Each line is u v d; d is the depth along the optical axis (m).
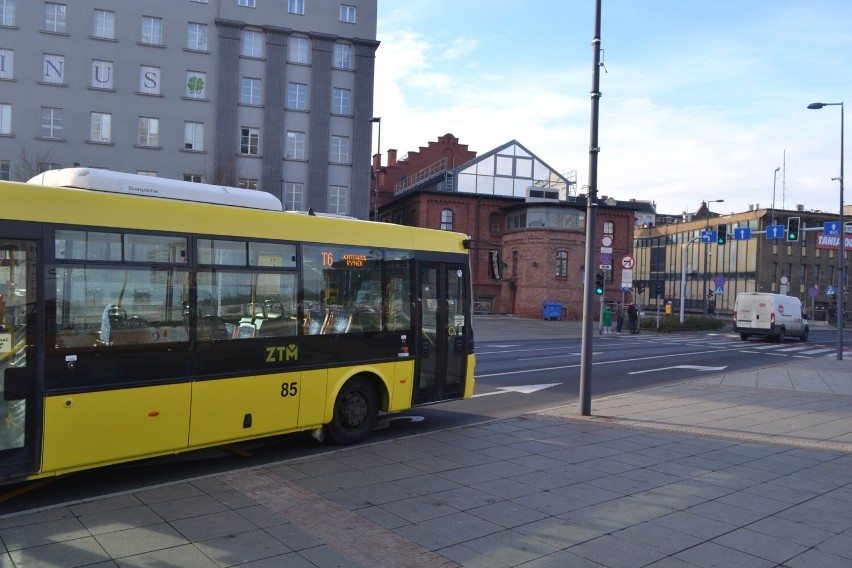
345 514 5.81
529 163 55.38
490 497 6.39
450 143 68.06
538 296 48.94
